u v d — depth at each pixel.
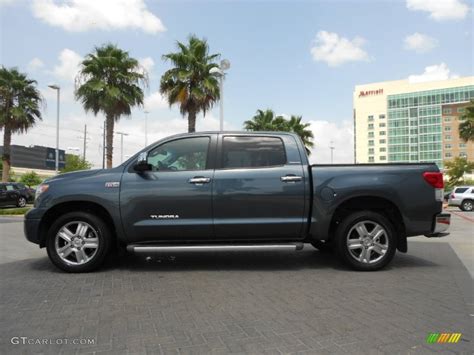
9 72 31.06
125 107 25.50
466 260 7.23
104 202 6.06
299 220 6.18
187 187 6.09
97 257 6.15
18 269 6.57
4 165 31.61
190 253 7.76
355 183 6.16
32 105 31.48
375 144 133.00
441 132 122.62
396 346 3.50
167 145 6.36
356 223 6.23
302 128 42.28
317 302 4.71
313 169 6.24
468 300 4.79
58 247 6.18
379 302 4.71
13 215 20.66
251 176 6.16
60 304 4.68
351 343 3.57
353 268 6.30
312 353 3.38
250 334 3.77
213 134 6.39
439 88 123.69
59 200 6.08
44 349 3.47
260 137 6.40
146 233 6.11
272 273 6.16
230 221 6.11
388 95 131.62
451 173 74.88
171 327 3.95
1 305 4.65
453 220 18.11
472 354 3.37
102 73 25.08
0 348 3.50
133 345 3.54
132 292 5.15
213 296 4.96
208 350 3.44
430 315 4.27
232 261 7.05
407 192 6.21
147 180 6.12
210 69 24.33
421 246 8.99
